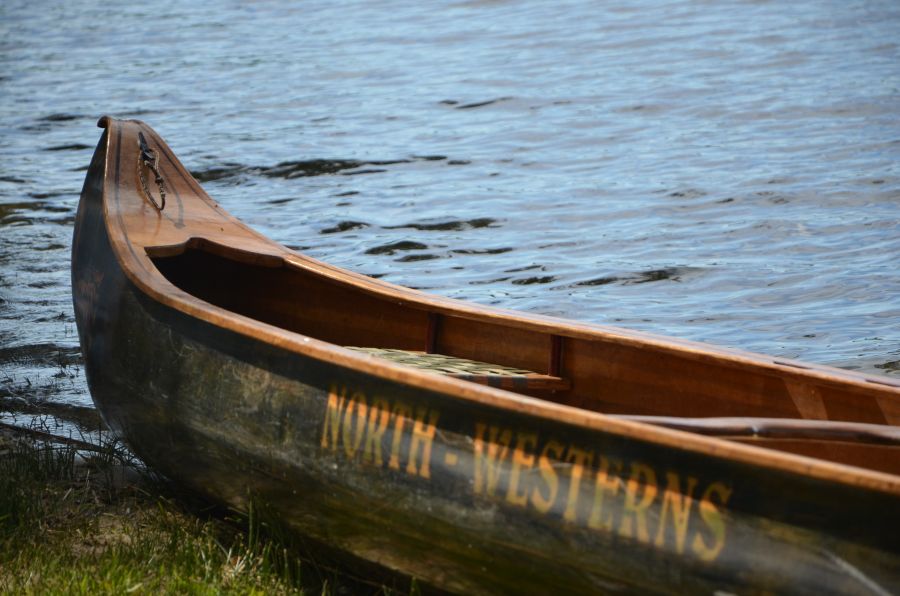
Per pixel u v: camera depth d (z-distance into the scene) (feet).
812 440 16.39
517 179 59.98
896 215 48.91
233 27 143.02
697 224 49.32
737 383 20.97
